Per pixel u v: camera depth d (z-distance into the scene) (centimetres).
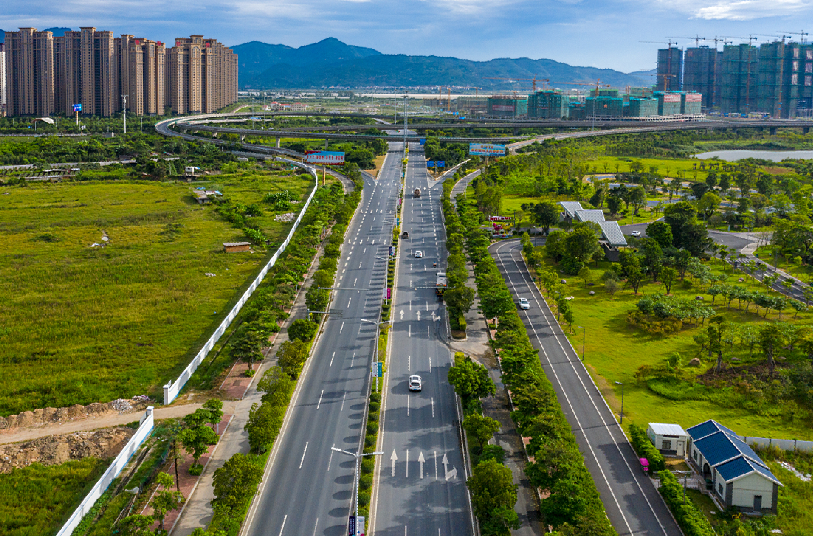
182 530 12850
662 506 13850
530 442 15138
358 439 16138
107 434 15750
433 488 14362
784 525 13325
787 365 19825
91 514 13100
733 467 14012
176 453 14762
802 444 15738
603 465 15225
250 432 15075
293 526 13062
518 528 12688
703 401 18125
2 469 14462
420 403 17888
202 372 19325
